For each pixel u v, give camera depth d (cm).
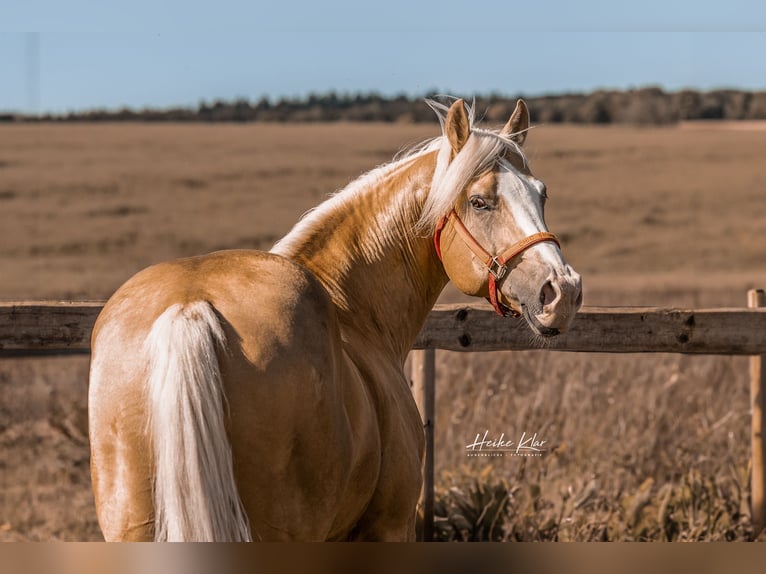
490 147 474
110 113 8200
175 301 365
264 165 5019
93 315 618
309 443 371
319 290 403
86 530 852
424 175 518
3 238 3403
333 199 528
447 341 686
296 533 374
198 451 335
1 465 1027
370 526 457
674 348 698
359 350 466
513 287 461
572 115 8269
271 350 362
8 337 607
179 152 5488
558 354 1163
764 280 2927
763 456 805
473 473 853
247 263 397
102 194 4269
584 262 3312
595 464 926
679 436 1004
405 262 523
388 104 9406
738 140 6175
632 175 4959
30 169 4772
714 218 4081
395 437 457
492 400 988
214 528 335
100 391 363
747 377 1170
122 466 355
